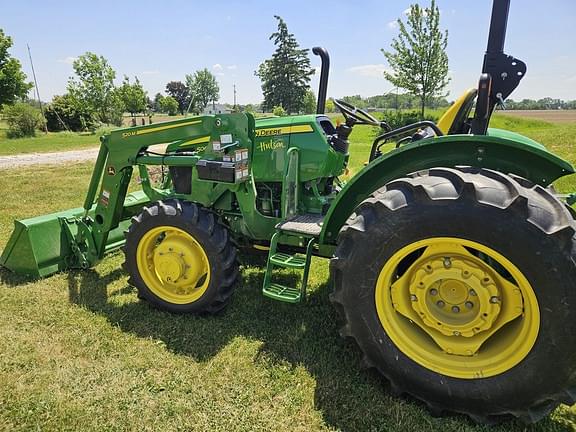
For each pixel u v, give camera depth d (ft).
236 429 6.95
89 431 6.93
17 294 11.63
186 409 7.36
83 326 10.03
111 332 9.78
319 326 9.96
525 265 6.21
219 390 7.82
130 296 11.62
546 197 6.56
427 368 7.14
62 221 13.20
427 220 6.75
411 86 68.33
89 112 110.11
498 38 8.31
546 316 6.18
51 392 7.76
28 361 8.66
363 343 7.59
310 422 7.07
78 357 8.86
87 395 7.70
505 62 8.34
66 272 13.15
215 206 11.37
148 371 8.40
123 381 8.08
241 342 9.34
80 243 13.16
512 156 7.52
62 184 28.35
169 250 10.44
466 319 7.13
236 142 10.16
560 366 6.21
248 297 11.51
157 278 10.96
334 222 8.99
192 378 8.18
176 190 11.91
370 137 60.54
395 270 7.51
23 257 12.69
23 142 73.56
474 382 6.83
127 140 11.57
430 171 7.23
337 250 7.61
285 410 7.32
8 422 7.09
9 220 19.06
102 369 8.43
